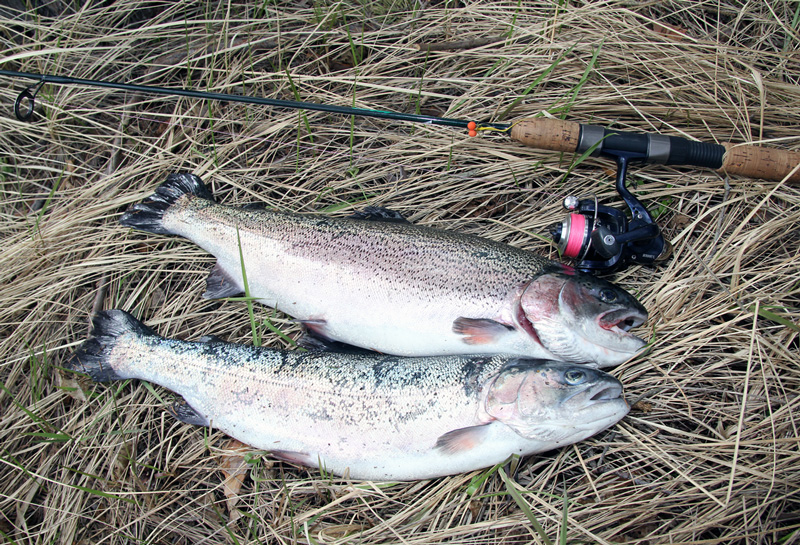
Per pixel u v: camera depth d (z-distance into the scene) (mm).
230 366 556
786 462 521
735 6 686
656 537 506
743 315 573
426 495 554
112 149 691
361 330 575
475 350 553
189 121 692
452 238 576
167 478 586
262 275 600
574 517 541
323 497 565
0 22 678
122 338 583
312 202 658
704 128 654
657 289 609
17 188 679
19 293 634
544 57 673
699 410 572
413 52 695
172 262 651
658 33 685
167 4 714
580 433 514
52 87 685
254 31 696
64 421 611
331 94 687
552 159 650
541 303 542
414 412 521
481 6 693
